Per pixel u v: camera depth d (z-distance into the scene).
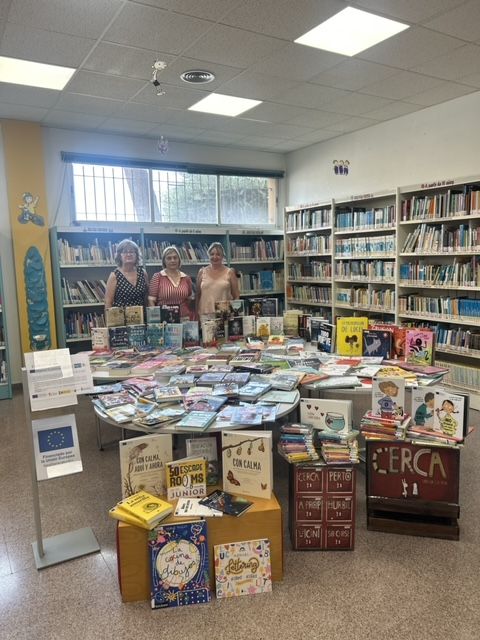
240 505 2.12
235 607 1.99
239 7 2.86
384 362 3.20
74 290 5.51
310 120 5.43
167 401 2.55
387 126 5.50
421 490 2.48
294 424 2.53
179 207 6.54
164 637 1.84
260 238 7.12
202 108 4.88
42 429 2.22
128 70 3.82
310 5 2.86
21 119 5.13
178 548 2.02
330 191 6.46
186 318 4.04
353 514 2.33
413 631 1.83
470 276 4.43
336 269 6.04
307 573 2.19
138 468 2.20
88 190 5.80
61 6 2.80
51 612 1.99
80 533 2.56
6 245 5.30
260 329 3.99
